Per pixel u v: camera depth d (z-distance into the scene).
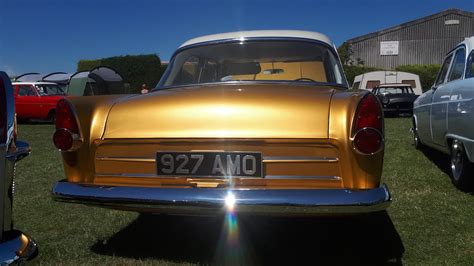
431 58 36.22
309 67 3.59
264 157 2.56
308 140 2.53
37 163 6.99
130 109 2.80
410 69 29.02
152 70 27.91
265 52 3.65
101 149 2.80
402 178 5.14
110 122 2.80
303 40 3.64
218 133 2.59
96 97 3.03
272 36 3.70
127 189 2.62
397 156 6.66
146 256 3.03
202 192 2.50
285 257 2.98
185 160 2.64
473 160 3.94
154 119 2.72
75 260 2.97
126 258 3.00
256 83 3.25
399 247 3.10
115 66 27.94
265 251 3.10
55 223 3.80
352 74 29.47
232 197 2.45
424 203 4.11
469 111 3.91
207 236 3.42
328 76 3.48
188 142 2.63
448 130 4.60
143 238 3.40
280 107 2.60
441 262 2.83
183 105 2.71
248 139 2.56
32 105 16.50
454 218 3.67
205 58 3.73
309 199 2.40
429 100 5.65
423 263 2.83
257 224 3.66
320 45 3.62
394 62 36.84
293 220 3.75
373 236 3.35
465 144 4.09
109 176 2.79
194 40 3.91
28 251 1.62
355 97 2.60
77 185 2.75
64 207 4.29
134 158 2.73
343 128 2.53
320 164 2.54
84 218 3.94
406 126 12.23
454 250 3.02
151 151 2.71
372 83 22.98
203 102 2.69
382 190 2.48
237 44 3.69
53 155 7.95
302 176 2.55
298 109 2.59
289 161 2.55
